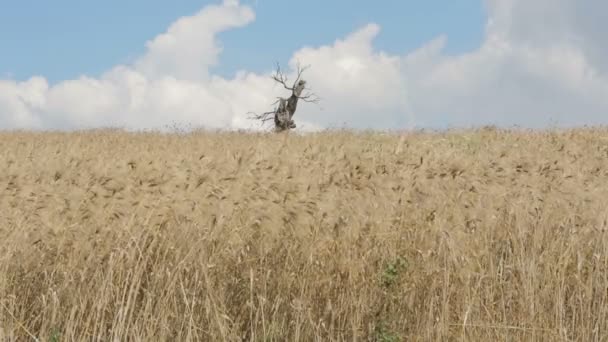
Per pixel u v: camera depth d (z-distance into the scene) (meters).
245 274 7.23
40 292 7.11
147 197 7.98
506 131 25.47
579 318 7.12
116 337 6.15
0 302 6.58
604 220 8.04
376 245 7.78
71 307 6.79
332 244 7.67
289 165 9.88
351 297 7.17
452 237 7.55
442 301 6.94
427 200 8.58
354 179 9.45
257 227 7.85
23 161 11.48
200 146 20.50
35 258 7.29
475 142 21.56
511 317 7.02
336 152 13.65
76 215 7.55
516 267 7.50
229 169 9.36
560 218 8.41
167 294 6.52
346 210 8.25
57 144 22.14
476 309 6.98
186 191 8.12
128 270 6.76
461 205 8.38
